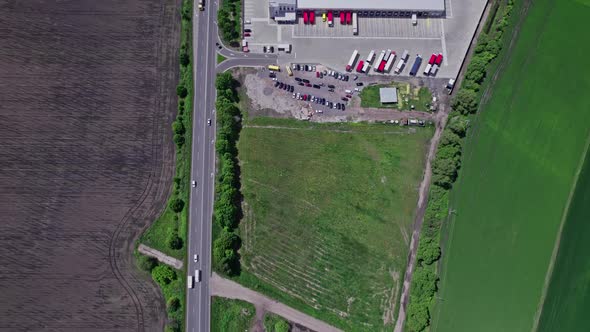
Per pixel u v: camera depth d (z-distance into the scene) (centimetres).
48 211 15238
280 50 16800
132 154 15712
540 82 16812
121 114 15938
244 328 14988
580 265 15888
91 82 16088
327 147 16150
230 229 15350
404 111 16550
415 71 16838
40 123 15738
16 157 15475
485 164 16162
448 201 15875
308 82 16625
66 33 16375
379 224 15688
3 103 15788
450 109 16638
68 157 15562
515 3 17312
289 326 14962
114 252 15125
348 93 16600
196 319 14925
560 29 17212
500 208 15938
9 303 14712
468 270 15538
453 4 17225
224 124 15788
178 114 16025
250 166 15875
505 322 15338
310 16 16925
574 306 15638
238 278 15188
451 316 15275
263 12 17012
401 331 15138
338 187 15862
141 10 16700
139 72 16275
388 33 17138
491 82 16750
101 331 14725
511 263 15688
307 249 15425
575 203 16125
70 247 15088
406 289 15362
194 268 15175
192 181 15638
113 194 15450
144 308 14900
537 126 16512
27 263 14925
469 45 17100
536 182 16162
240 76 16575
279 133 16188
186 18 16725
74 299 14825
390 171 16050
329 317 15138
